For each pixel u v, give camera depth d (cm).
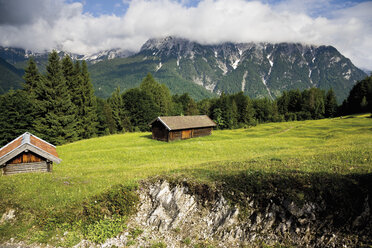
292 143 3825
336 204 967
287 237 980
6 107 4672
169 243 1091
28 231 1170
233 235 1062
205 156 3066
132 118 8325
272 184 1145
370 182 995
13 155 1717
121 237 1132
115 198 1316
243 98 11888
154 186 1412
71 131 5469
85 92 6606
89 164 2777
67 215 1218
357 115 9062
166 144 4394
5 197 1345
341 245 872
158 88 9531
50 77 5391
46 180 1616
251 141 4297
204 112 11350
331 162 1439
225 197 1177
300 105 12419
